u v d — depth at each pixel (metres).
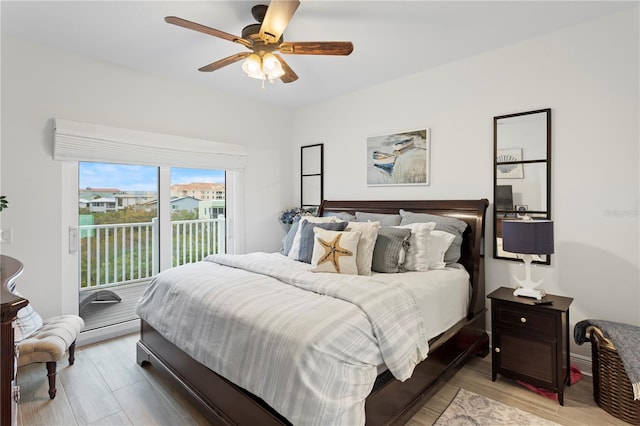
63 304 2.82
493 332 2.38
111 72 3.03
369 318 1.63
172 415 1.98
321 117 4.24
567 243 2.53
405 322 1.79
